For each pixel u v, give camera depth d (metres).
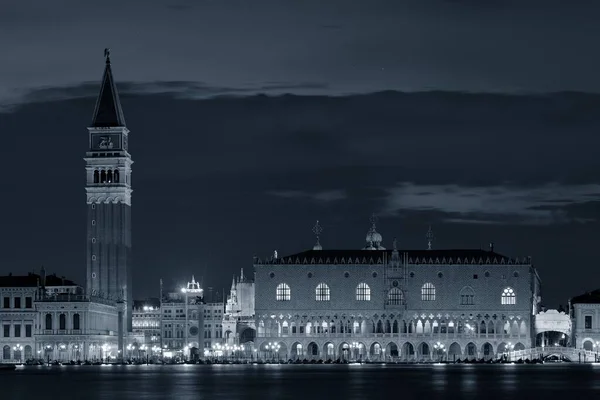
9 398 187.38
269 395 192.75
